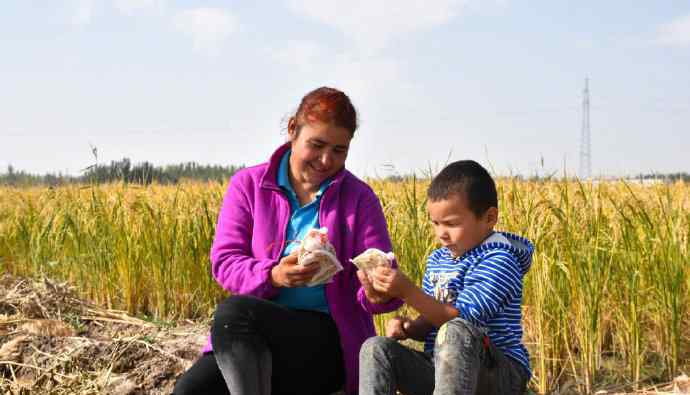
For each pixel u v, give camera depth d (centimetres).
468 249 309
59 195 917
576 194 578
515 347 301
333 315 331
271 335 316
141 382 426
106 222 759
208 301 707
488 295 289
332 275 312
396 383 289
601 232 532
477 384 280
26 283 661
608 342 556
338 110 316
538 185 640
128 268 716
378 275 293
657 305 499
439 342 270
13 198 1074
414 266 559
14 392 400
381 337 290
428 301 291
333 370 338
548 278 483
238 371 299
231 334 302
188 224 737
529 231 512
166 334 556
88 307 646
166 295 717
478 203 300
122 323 606
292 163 340
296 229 340
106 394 407
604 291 515
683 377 462
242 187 352
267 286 317
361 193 349
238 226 345
